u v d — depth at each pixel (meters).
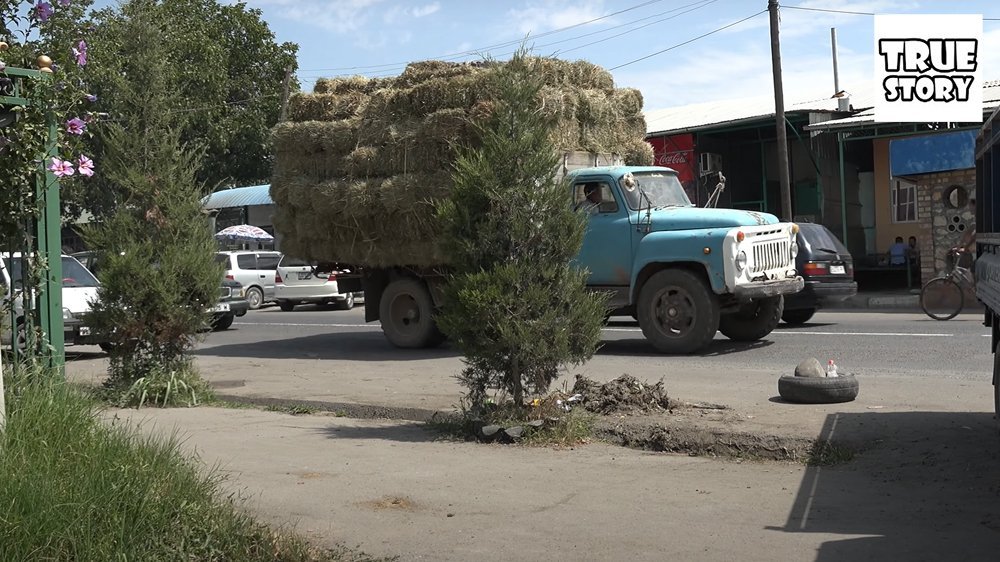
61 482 4.53
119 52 9.85
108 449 5.09
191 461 5.73
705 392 9.40
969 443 6.69
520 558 4.58
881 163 28.45
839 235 28.80
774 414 7.86
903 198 27.97
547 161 7.44
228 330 19.78
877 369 10.98
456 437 7.56
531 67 9.02
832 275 16.30
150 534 4.40
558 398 7.80
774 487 5.88
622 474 6.29
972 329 14.40
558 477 6.20
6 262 7.12
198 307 9.75
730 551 4.63
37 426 5.12
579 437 7.33
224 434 7.79
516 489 5.90
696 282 12.77
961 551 4.54
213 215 10.56
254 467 6.52
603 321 7.80
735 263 12.48
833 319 18.17
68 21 6.77
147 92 9.74
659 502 5.57
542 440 7.26
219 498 5.10
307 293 26.80
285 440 7.53
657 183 13.95
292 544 4.66
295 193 14.43
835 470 6.29
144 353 9.68
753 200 30.84
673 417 7.67
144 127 9.77
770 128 29.69
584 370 11.57
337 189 13.95
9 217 6.16
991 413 7.84
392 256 13.99
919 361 11.41
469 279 7.37
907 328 15.05
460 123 12.96
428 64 13.89
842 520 5.12
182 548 4.39
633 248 13.27
